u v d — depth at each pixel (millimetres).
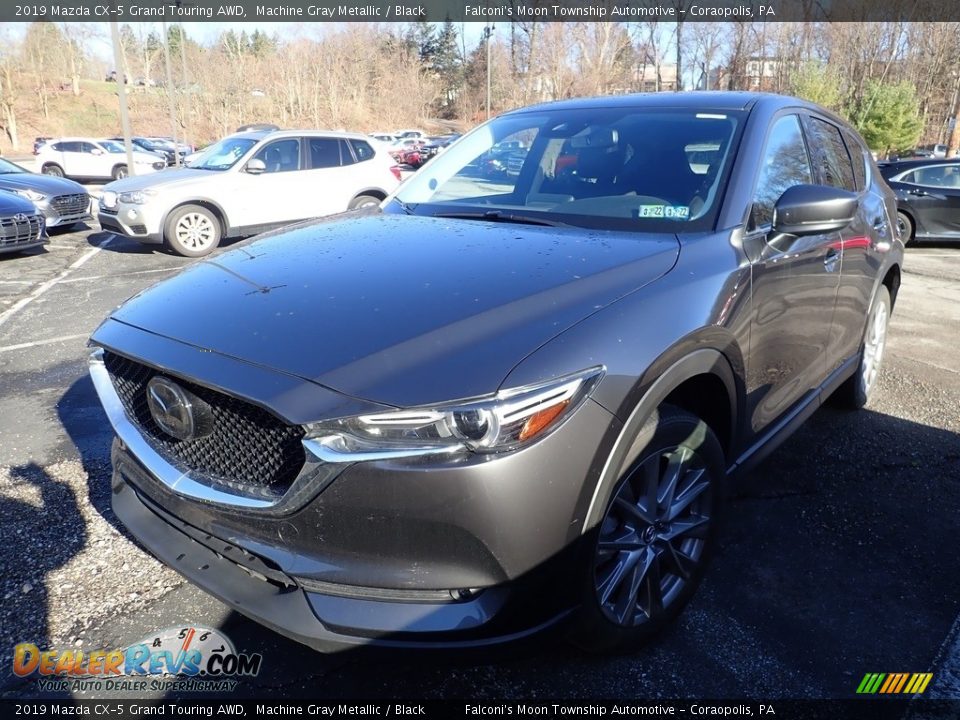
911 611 2572
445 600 1794
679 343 2074
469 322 1892
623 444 1938
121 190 9836
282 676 2260
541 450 1751
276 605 1883
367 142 11703
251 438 1875
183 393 1943
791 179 3047
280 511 1802
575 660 2324
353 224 2920
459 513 1708
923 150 34875
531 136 3312
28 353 5422
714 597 2631
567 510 1822
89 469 3555
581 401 1833
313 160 10961
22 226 9375
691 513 2418
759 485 3422
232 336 1977
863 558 2871
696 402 2475
